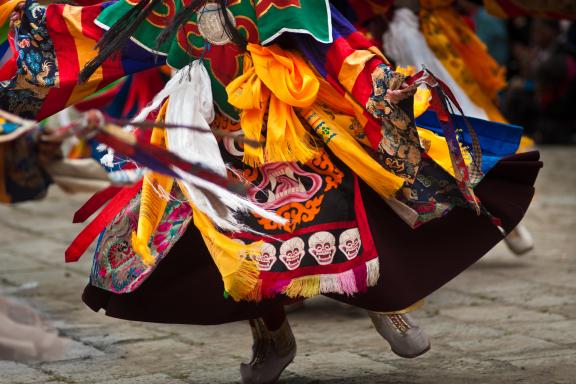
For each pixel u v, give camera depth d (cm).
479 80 1154
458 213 708
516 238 1190
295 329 927
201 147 672
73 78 713
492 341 866
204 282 680
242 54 692
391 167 678
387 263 680
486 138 720
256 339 748
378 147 678
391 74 668
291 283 658
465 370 776
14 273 1180
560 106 2512
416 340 721
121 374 782
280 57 681
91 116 475
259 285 652
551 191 1820
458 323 934
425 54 1103
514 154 717
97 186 1149
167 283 686
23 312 707
